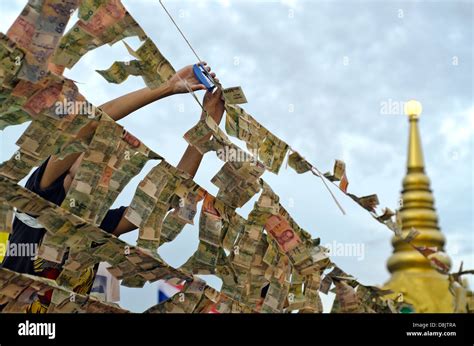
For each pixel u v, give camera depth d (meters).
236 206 2.30
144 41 1.96
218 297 2.22
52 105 1.79
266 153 2.42
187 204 2.13
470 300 3.05
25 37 1.71
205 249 2.21
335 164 2.48
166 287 2.65
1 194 1.75
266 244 2.49
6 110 1.77
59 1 1.71
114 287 2.57
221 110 2.39
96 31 1.87
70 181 2.30
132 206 2.01
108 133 1.91
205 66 2.41
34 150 1.81
